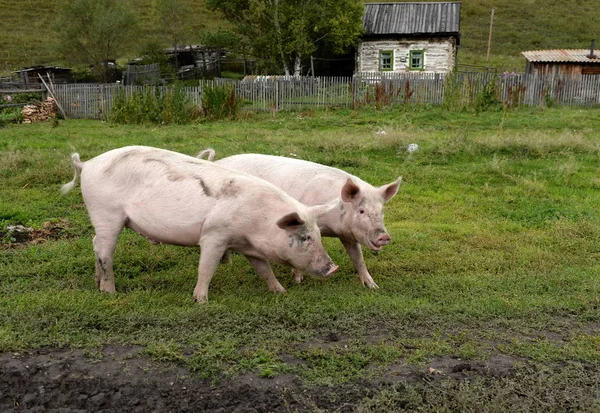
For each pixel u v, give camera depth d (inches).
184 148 546.9
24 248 291.0
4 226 320.8
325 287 249.4
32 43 1620.3
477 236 329.1
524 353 185.0
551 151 536.1
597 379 170.4
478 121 766.5
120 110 810.8
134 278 255.4
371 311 213.8
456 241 320.8
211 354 175.2
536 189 414.9
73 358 175.6
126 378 167.3
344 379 166.9
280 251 214.5
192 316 200.1
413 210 378.6
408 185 433.7
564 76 951.6
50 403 160.2
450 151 522.6
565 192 419.8
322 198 253.1
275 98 943.7
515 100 907.4
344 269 276.8
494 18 1823.3
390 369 173.5
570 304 229.8
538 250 304.3
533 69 1087.6
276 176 266.4
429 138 586.2
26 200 370.6
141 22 1800.0
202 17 1875.0
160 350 176.6
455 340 193.9
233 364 173.5
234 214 215.6
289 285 255.0
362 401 157.8
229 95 842.8
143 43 1565.0
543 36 1678.2
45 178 411.8
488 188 423.8
